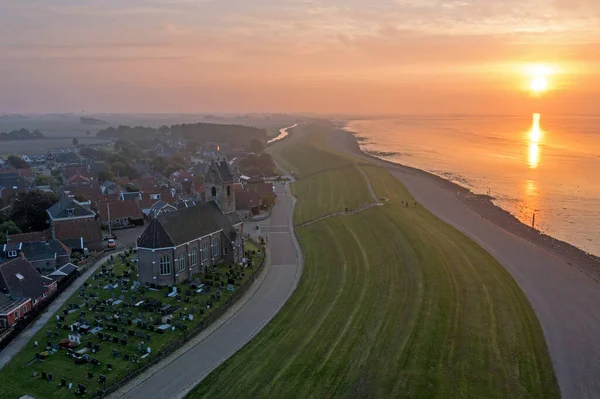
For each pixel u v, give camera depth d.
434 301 82.62
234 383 60.69
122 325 75.75
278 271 103.56
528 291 89.81
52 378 61.19
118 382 60.38
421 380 59.50
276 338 72.56
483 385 58.94
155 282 91.69
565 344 70.56
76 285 94.50
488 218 148.50
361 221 139.38
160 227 92.12
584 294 89.25
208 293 88.69
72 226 119.62
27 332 74.12
